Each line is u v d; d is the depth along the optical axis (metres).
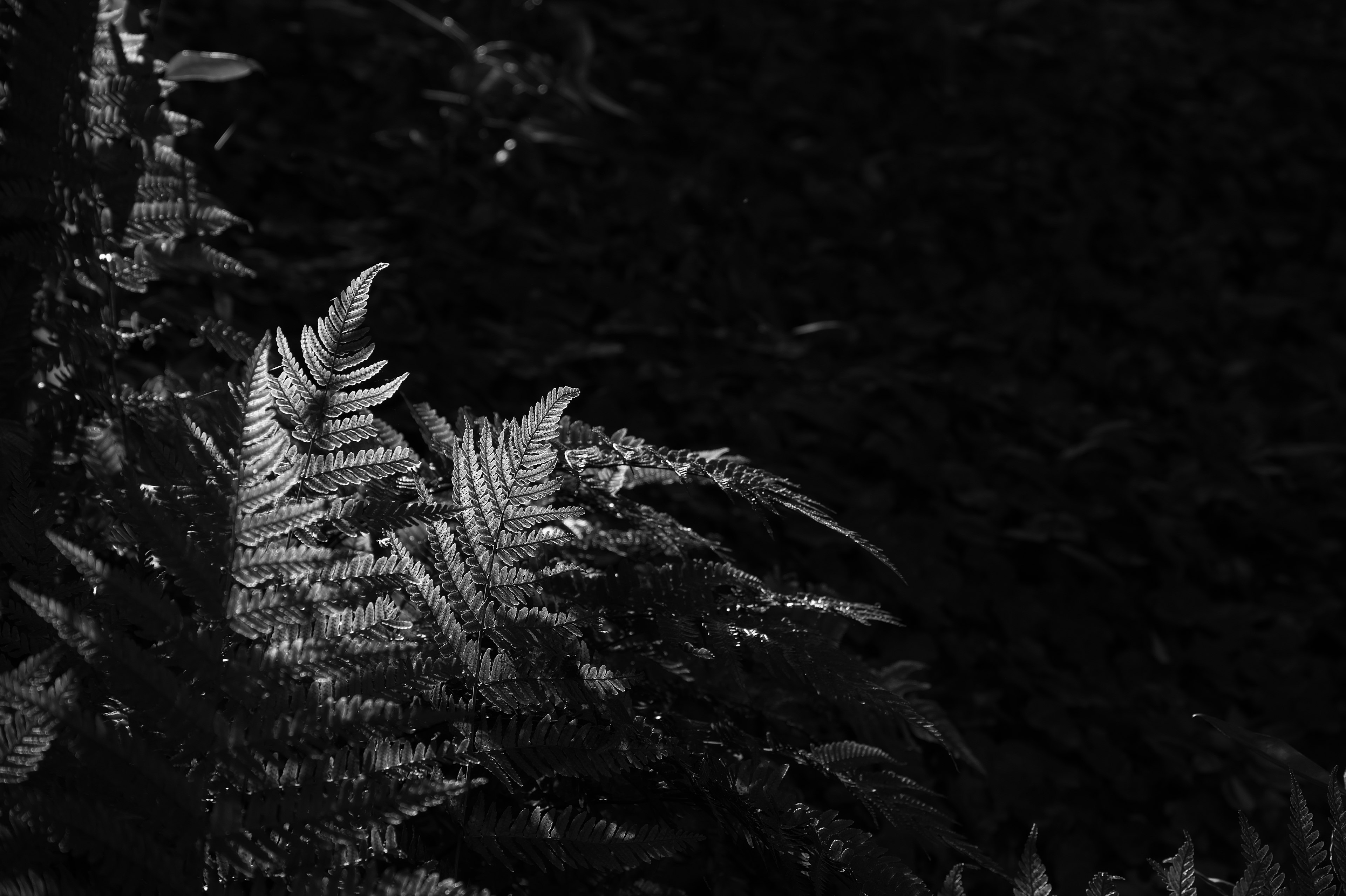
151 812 0.83
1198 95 5.75
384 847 0.94
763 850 1.22
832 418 3.31
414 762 0.94
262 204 3.26
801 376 3.55
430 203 3.51
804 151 4.59
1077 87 5.41
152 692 0.84
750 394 3.39
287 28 3.92
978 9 5.61
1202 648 3.11
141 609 0.85
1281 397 4.38
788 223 4.25
